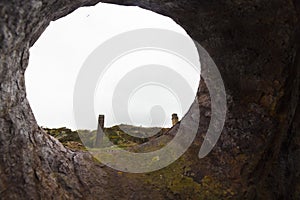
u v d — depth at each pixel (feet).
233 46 8.96
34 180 7.35
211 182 9.27
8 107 6.58
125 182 9.82
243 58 8.70
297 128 6.62
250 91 8.71
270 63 7.68
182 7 9.20
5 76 5.91
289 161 6.85
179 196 9.11
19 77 7.11
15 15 5.11
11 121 6.73
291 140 6.82
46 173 8.12
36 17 6.29
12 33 5.33
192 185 9.43
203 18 9.23
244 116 8.80
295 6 6.25
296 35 6.57
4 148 6.34
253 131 8.38
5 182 6.26
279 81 7.41
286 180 6.93
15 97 6.98
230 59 9.36
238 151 8.89
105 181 9.65
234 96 9.46
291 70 7.00
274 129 7.59
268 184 7.63
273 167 7.47
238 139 9.01
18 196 6.51
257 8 7.16
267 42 7.59
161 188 9.53
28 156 7.57
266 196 7.63
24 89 7.77
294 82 6.87
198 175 9.79
